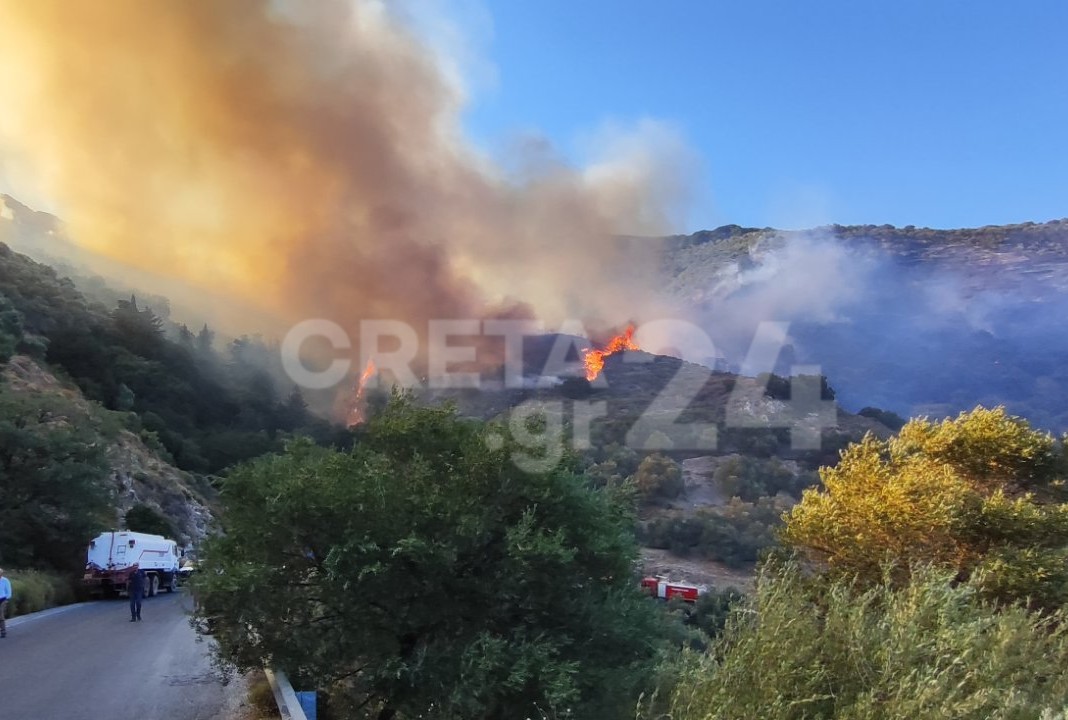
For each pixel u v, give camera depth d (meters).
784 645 5.73
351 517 10.75
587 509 11.77
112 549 32.66
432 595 10.95
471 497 11.39
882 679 5.39
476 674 9.91
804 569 15.88
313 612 11.26
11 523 32.41
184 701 10.82
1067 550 17.52
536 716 10.14
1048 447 21.12
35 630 19.05
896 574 15.29
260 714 9.87
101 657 14.77
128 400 84.94
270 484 11.39
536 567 10.91
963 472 21.66
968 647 5.48
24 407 35.72
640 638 11.40
